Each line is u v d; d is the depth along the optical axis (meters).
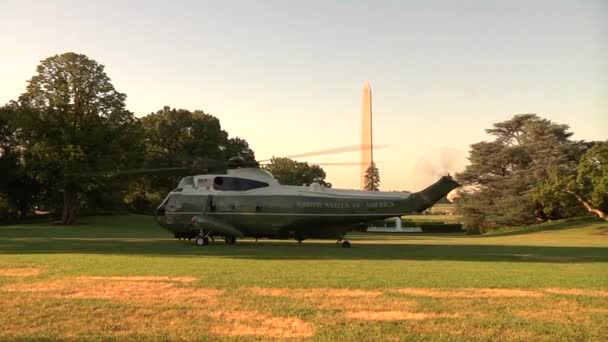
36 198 72.12
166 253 21.72
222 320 9.07
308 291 11.95
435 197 27.44
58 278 13.71
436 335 8.20
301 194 28.02
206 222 28.00
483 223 73.94
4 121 65.62
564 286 12.95
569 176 60.22
